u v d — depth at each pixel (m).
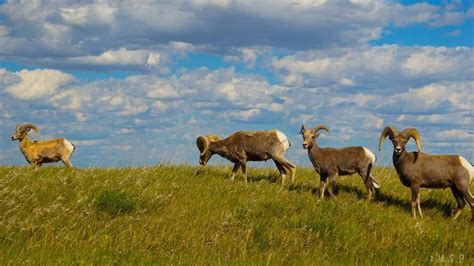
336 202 16.59
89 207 14.38
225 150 19.94
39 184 15.85
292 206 16.11
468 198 16.48
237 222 14.47
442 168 16.59
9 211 13.43
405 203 17.88
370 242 14.16
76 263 11.04
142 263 11.45
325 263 12.45
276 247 13.45
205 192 16.94
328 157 17.69
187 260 11.97
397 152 16.81
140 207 15.02
